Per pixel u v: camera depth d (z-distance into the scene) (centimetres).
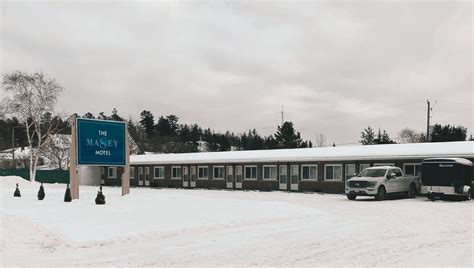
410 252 1183
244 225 1738
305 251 1213
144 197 3095
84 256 1173
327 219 1933
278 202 2697
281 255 1161
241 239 1420
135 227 1644
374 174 3159
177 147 11975
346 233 1534
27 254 1206
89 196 3281
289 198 3309
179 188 5216
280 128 9419
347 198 3275
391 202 2867
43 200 2858
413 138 9881
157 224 1717
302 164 4378
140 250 1248
